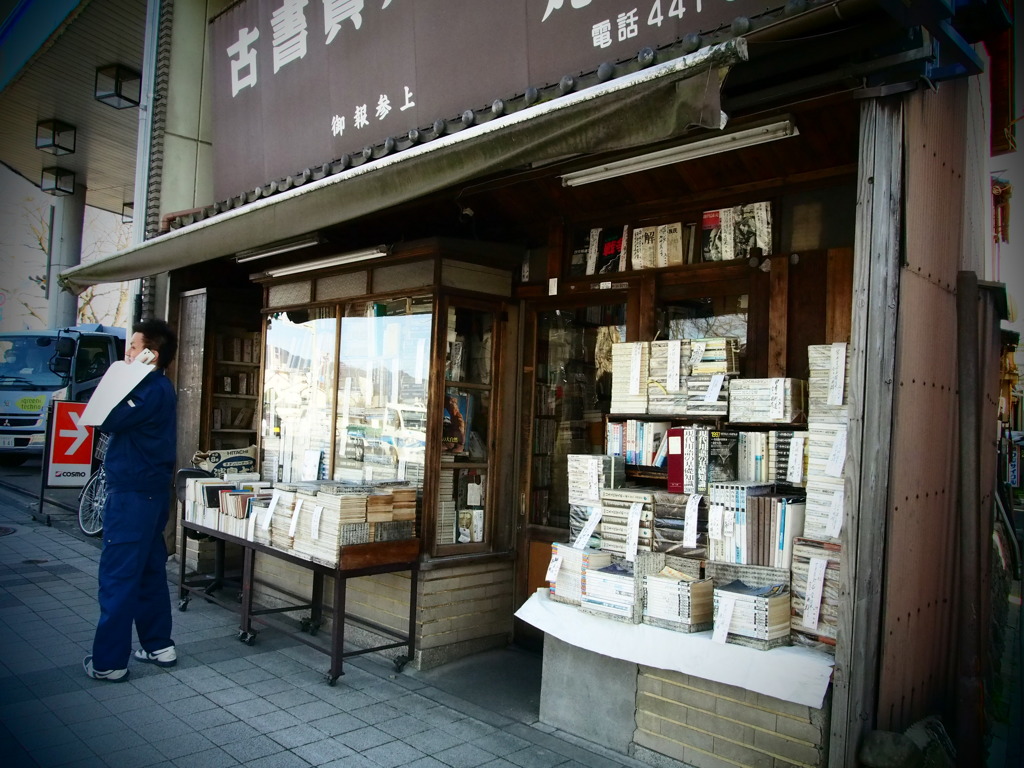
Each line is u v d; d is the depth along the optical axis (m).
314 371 6.06
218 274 7.73
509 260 5.29
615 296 4.83
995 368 4.07
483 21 4.21
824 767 3.01
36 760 3.38
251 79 6.16
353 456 5.57
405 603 4.96
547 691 4.04
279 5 5.80
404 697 4.35
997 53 4.66
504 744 3.77
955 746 3.42
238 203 6.06
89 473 9.65
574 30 3.74
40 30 8.75
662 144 3.74
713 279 4.26
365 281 5.61
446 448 5.06
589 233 5.02
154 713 3.96
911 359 3.16
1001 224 5.26
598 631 3.76
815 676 3.04
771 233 4.05
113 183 13.90
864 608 2.89
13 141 11.95
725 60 2.53
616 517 4.05
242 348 7.50
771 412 3.66
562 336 5.21
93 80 9.55
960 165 3.78
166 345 4.58
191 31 7.91
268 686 4.43
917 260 3.18
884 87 2.92
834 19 2.69
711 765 3.36
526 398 5.36
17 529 8.75
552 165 4.17
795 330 3.91
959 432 3.63
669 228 4.46
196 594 5.85
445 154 3.53
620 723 3.71
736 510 3.56
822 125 3.67
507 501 5.36
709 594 3.56
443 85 4.49
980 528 3.62
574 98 2.98
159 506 4.48
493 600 5.24
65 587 6.40
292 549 4.77
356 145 5.15
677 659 3.43
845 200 3.85
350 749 3.65
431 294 5.03
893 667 3.13
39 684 4.27
